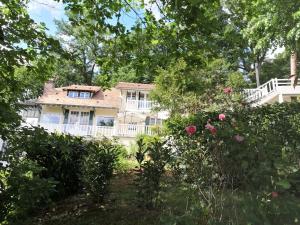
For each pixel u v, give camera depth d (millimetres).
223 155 4473
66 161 7035
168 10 5371
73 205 6355
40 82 6031
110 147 7113
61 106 29969
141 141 5820
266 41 11539
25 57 4949
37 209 6023
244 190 4203
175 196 5309
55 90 31828
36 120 28688
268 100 22000
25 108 5215
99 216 5602
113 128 27250
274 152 4219
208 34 5395
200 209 4250
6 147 4598
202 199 4555
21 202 4629
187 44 5637
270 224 3514
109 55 6406
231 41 5871
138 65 6352
